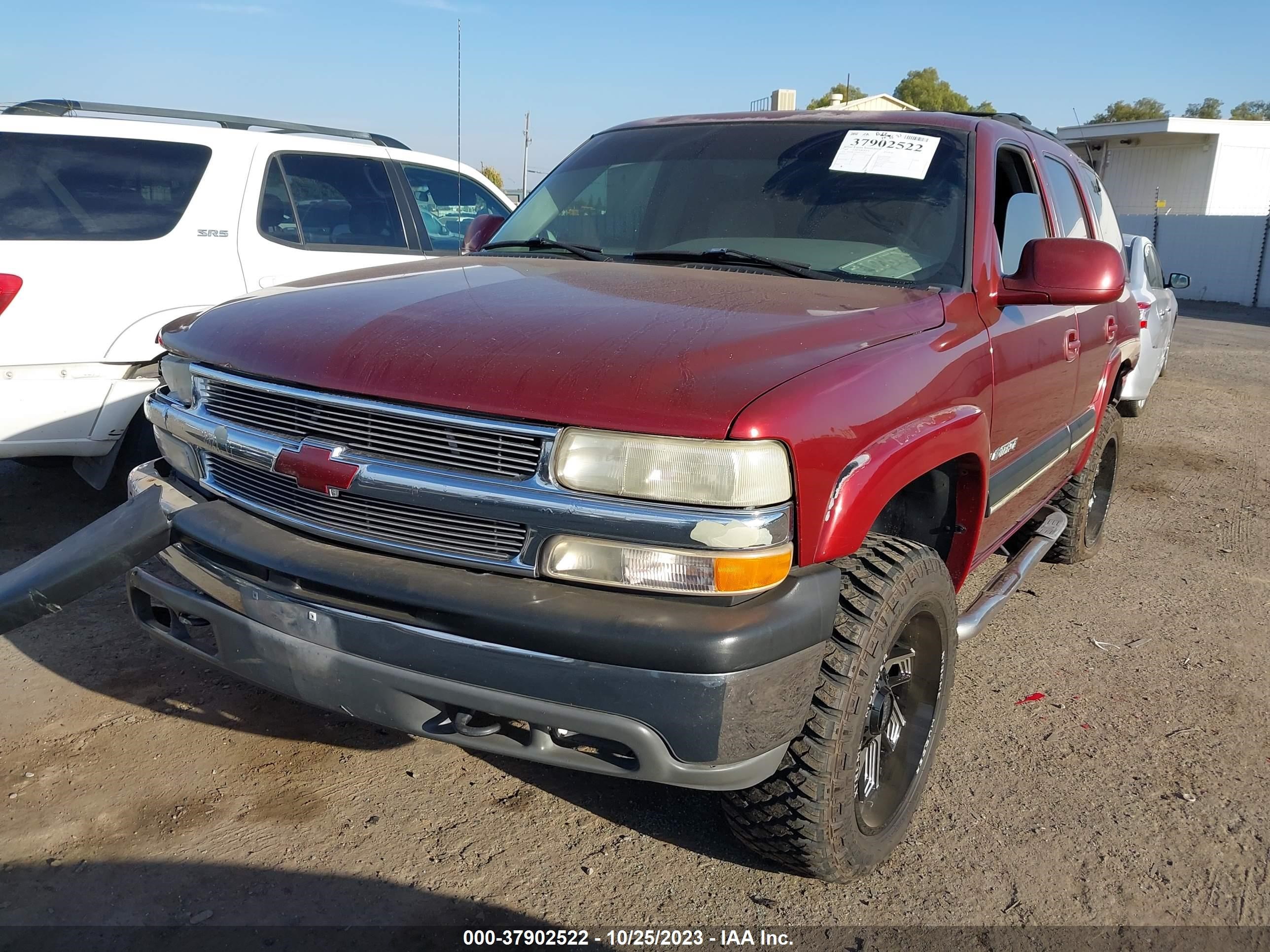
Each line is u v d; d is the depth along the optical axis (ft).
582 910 8.02
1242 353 48.21
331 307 8.35
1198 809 9.85
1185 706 12.01
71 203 14.82
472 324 7.59
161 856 8.34
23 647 11.78
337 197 18.16
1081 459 14.88
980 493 9.36
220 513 7.91
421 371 7.05
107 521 8.45
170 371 8.98
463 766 9.91
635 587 6.55
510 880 8.31
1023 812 9.68
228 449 7.94
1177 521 20.11
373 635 6.89
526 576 6.75
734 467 6.42
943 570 8.52
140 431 15.12
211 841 8.55
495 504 6.70
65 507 16.66
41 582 7.89
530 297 8.34
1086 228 14.24
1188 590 16.08
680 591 6.51
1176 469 24.53
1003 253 10.85
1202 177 98.27
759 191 10.81
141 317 15.01
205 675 11.34
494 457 6.77
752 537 6.48
